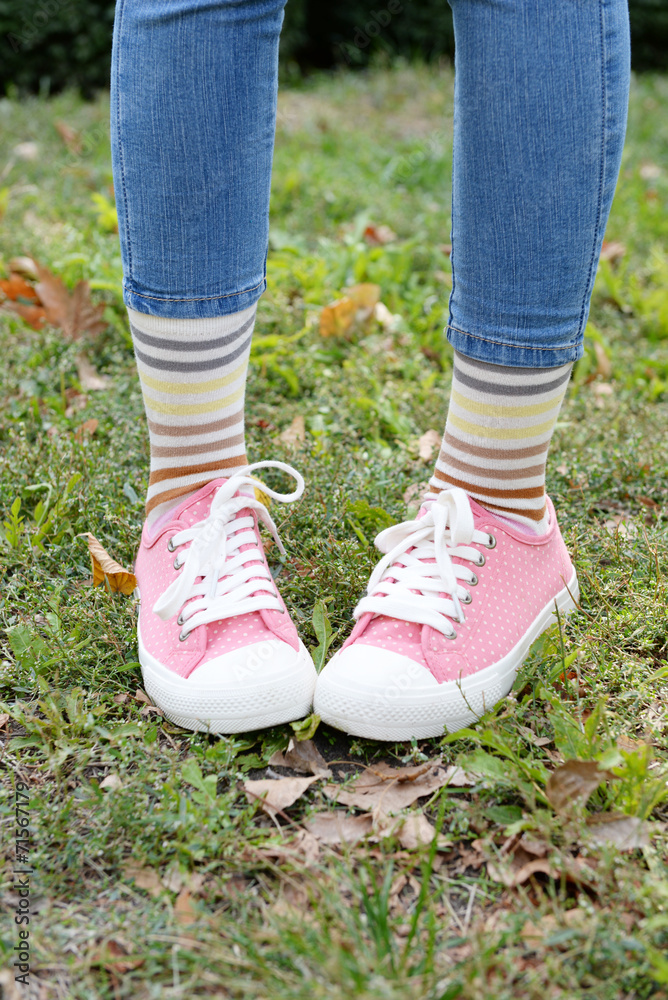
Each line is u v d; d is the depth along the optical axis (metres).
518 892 0.94
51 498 1.61
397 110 5.32
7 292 2.41
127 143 1.02
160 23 0.97
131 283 1.09
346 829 1.01
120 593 1.37
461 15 1.00
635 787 1.00
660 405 2.13
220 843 0.97
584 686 1.21
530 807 1.00
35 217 3.09
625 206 3.42
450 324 1.13
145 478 1.69
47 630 1.28
